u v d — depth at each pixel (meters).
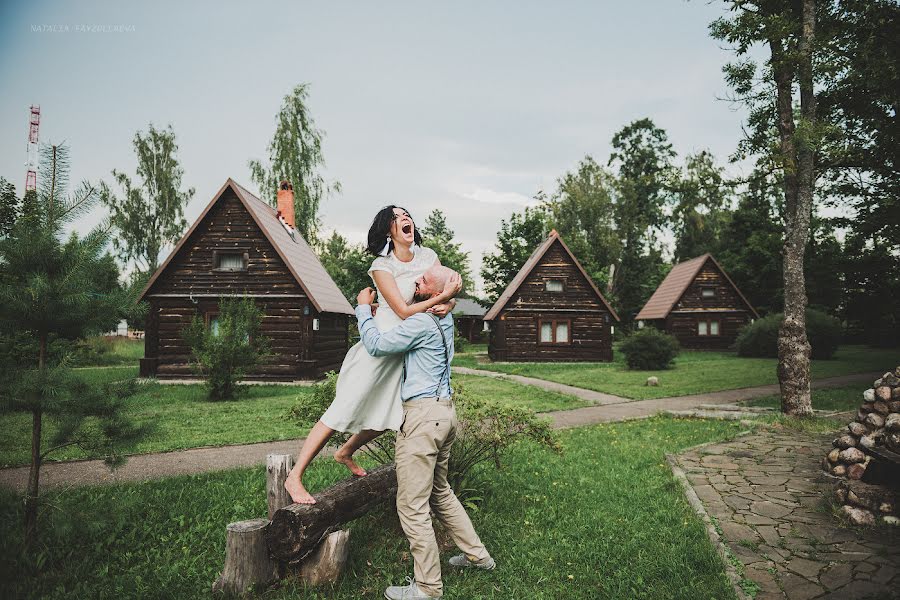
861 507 4.46
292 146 29.97
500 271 42.94
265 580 3.23
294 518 3.03
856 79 10.73
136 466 6.52
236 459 6.90
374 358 3.12
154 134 37.03
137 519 4.41
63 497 4.91
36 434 3.61
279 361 18.45
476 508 4.46
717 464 6.42
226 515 4.58
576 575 3.48
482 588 3.28
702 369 21.05
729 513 4.64
